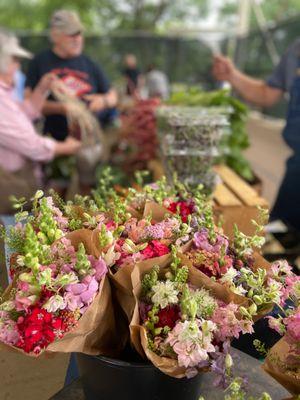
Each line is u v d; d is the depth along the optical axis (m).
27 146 2.29
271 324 0.88
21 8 18.16
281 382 0.86
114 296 0.91
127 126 3.27
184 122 1.85
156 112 2.63
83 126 2.86
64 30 2.96
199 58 11.13
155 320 0.84
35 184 2.24
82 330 0.80
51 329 0.76
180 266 0.90
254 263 1.00
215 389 0.98
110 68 10.90
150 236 0.98
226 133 2.43
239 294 0.86
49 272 0.76
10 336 0.78
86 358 0.88
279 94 2.85
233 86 3.03
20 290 0.81
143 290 0.88
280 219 2.83
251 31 8.05
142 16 18.17
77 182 3.27
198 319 0.83
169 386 0.87
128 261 0.90
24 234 0.94
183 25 18.86
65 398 0.98
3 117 2.21
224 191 1.95
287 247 2.71
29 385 1.16
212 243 1.00
